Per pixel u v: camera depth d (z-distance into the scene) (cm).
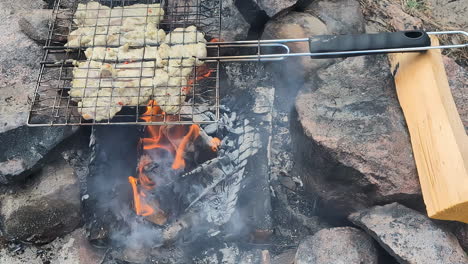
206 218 92
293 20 101
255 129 98
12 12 107
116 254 93
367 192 88
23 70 99
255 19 102
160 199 92
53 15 99
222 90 102
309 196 97
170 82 89
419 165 86
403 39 85
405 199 87
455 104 91
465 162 81
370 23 109
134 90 89
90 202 93
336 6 103
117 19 96
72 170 93
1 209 92
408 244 83
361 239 87
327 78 94
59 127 91
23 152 90
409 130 88
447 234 85
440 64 88
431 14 116
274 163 100
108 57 91
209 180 93
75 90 89
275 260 94
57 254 93
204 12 101
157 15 97
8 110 94
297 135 92
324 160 88
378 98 92
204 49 91
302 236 95
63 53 99
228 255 94
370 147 87
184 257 93
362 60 95
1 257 93
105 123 85
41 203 90
